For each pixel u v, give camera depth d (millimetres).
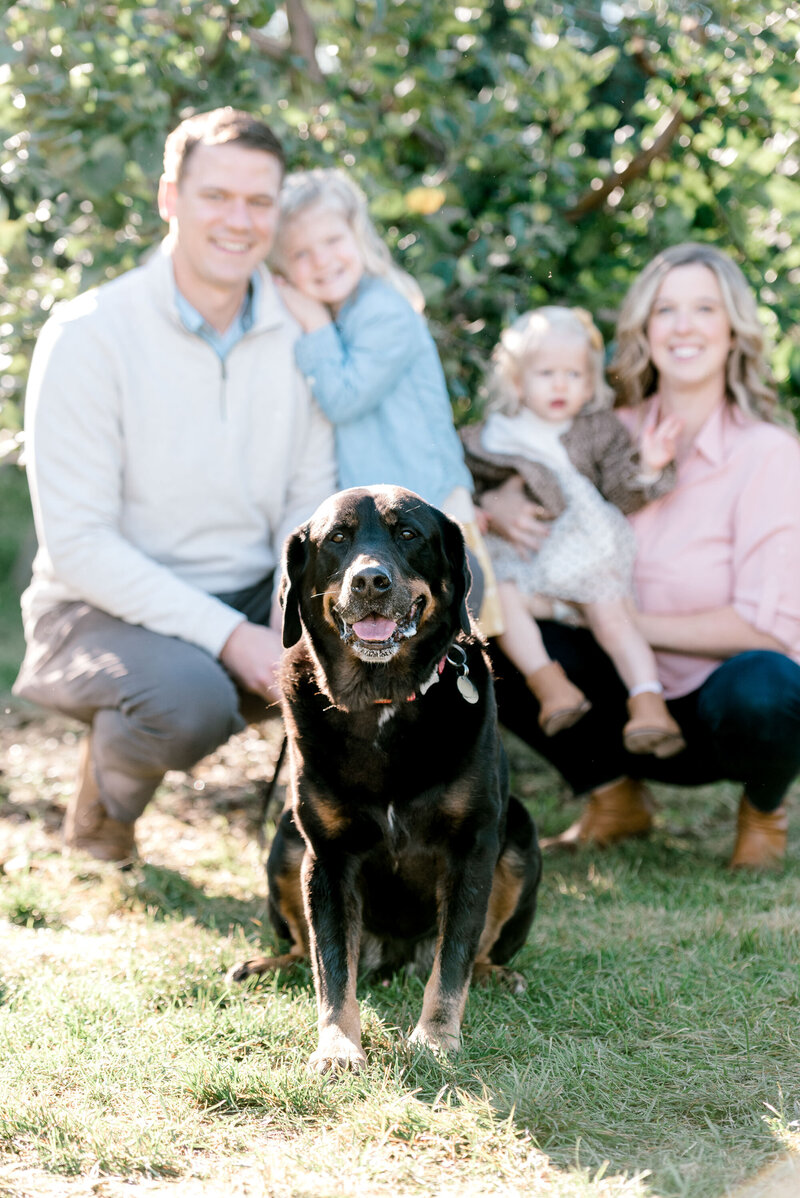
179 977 3041
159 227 4828
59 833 4457
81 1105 2311
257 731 5945
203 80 4898
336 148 5188
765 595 4129
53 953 3182
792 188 5086
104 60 4590
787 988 2975
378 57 5148
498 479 4469
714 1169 2062
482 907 2789
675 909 3713
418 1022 2701
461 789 2775
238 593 4223
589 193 5445
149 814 4812
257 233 3873
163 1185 2029
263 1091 2359
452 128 5047
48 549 3916
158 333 3936
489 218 5289
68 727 6203
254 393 4066
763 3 4750
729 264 4289
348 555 2721
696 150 5211
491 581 4129
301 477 4285
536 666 4184
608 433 4418
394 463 4125
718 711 4039
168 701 3766
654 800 4809
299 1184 2025
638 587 4414
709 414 4387
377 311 4098
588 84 5297
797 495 4188
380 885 2945
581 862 4309
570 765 4441
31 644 4203
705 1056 2602
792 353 5133
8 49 4438
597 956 3246
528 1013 2863
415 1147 2164
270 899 3236
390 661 2736
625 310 4477
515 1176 2066
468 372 5453
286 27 6023
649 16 4926
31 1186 2006
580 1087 2408
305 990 2949
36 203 5168
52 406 3900
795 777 4125
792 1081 2473
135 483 4043
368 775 2783
